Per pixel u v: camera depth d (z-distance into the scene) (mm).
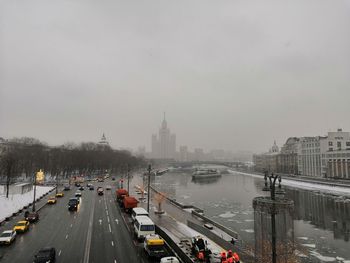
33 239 49688
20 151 181500
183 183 196000
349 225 76562
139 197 103188
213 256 39156
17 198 89938
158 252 39844
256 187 170250
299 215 88875
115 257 40750
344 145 199875
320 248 57469
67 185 132125
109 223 62469
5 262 38625
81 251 43281
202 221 67500
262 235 26062
